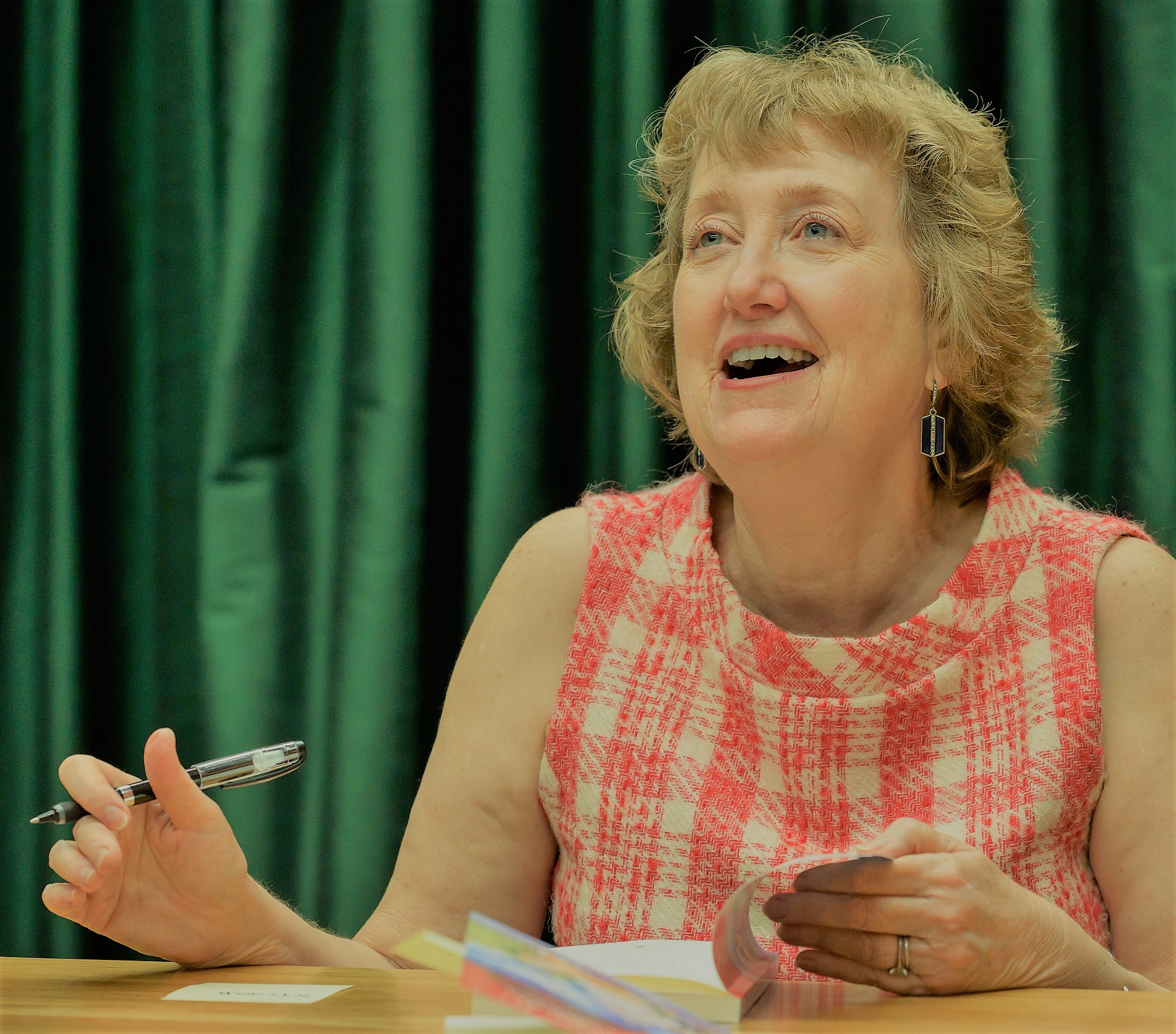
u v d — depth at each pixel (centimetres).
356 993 220
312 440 468
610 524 348
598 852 314
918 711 306
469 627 453
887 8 445
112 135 496
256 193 462
